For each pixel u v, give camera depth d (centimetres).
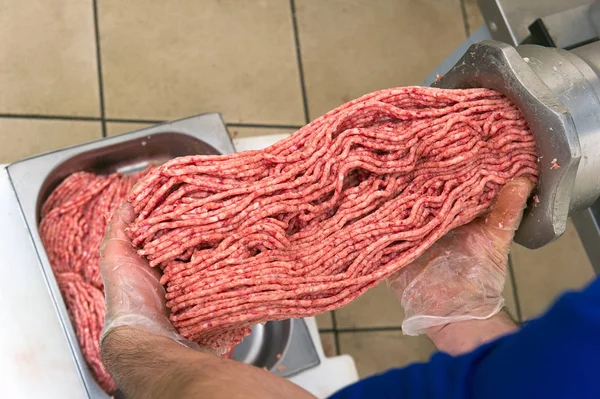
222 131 111
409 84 182
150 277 67
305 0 179
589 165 72
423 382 45
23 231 104
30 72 150
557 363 35
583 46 80
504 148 74
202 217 66
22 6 152
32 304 100
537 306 180
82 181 113
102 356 65
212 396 45
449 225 73
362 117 74
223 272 65
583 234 87
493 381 39
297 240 69
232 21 170
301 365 107
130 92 157
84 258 110
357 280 68
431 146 73
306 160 70
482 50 73
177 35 164
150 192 68
